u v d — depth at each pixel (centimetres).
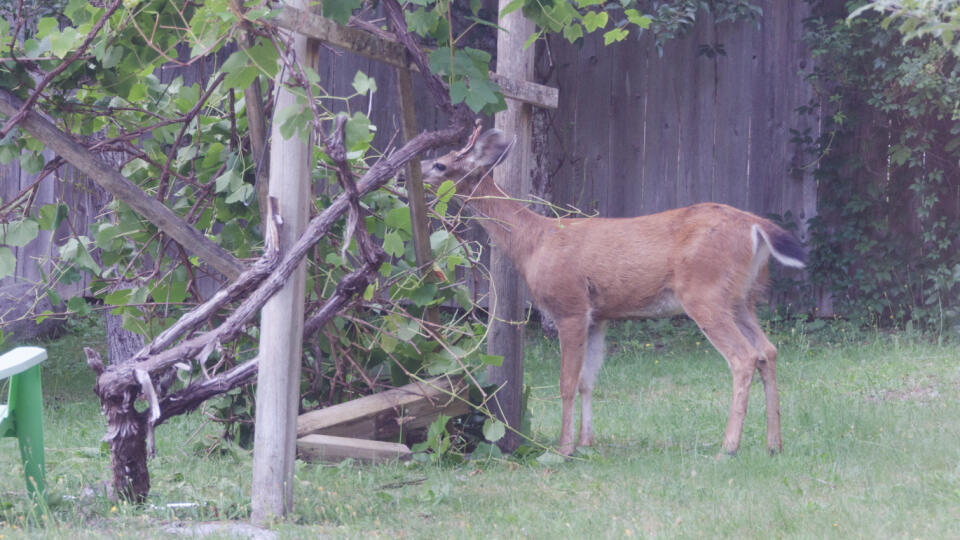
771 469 871
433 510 767
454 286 1008
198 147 977
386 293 1199
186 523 720
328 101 1912
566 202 1903
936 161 1694
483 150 1046
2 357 718
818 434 1016
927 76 1575
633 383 1461
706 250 995
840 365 1448
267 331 718
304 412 1049
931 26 508
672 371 1528
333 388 1042
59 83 823
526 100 1030
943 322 1655
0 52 761
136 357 722
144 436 741
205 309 716
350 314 1017
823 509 708
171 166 1013
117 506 738
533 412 1313
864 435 995
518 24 1031
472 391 1028
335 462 949
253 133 845
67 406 1330
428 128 1892
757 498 754
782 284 1781
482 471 954
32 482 739
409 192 948
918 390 1252
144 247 992
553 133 1900
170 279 996
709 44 1814
